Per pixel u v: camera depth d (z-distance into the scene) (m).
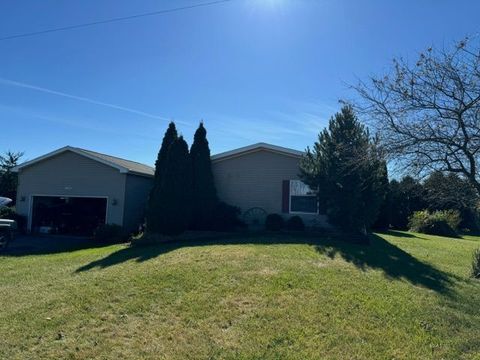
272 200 18.42
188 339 5.84
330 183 15.06
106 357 5.38
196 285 7.93
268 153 18.64
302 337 5.90
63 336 5.97
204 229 17.33
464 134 7.63
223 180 19.09
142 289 7.80
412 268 10.54
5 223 16.12
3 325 6.39
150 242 15.27
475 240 22.52
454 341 6.02
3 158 30.81
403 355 5.51
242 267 9.20
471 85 7.59
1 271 10.95
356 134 14.13
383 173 14.52
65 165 20.64
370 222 15.45
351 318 6.54
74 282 8.70
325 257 10.73
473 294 8.62
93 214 21.17
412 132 7.96
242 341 5.77
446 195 8.88
